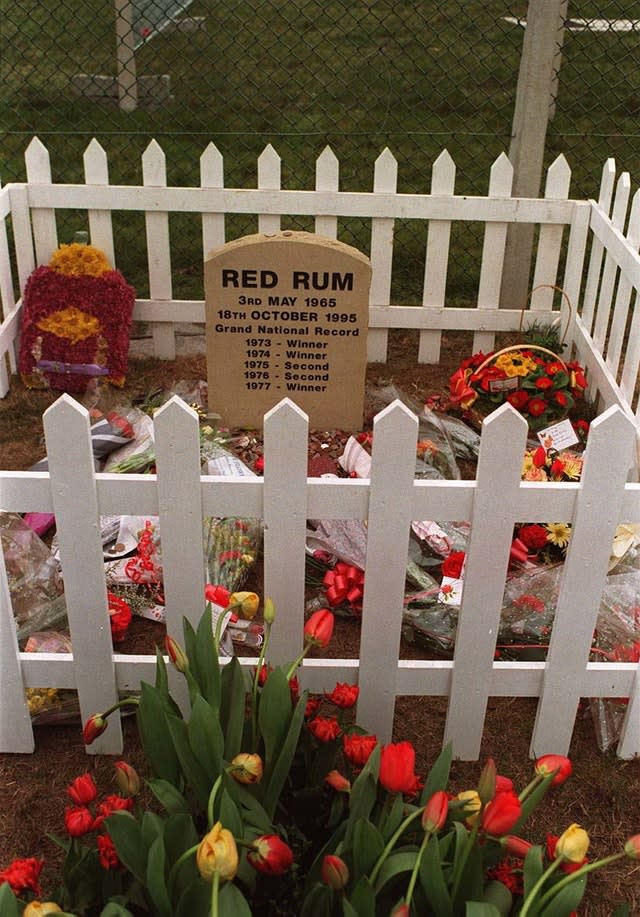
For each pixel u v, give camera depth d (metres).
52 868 2.59
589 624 2.71
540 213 4.96
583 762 2.95
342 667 2.84
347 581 3.44
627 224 5.00
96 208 4.97
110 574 3.52
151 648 3.33
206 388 4.93
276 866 1.94
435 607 3.40
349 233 6.89
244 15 10.99
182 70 9.59
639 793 2.85
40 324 4.85
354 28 10.68
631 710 2.84
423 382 5.20
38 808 2.75
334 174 4.90
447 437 4.42
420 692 2.89
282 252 4.30
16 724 2.85
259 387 4.59
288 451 2.47
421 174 7.75
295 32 9.55
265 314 4.43
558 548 3.73
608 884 2.60
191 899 1.90
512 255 5.31
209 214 5.00
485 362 4.50
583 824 2.76
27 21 10.59
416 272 6.41
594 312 5.14
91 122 8.43
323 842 2.40
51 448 2.46
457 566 3.50
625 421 2.40
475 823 1.99
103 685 2.82
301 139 8.25
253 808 2.23
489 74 9.48
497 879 2.14
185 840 2.03
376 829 2.01
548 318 5.21
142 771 2.88
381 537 2.59
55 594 3.42
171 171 7.68
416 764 2.93
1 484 2.53
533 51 4.93
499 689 2.87
